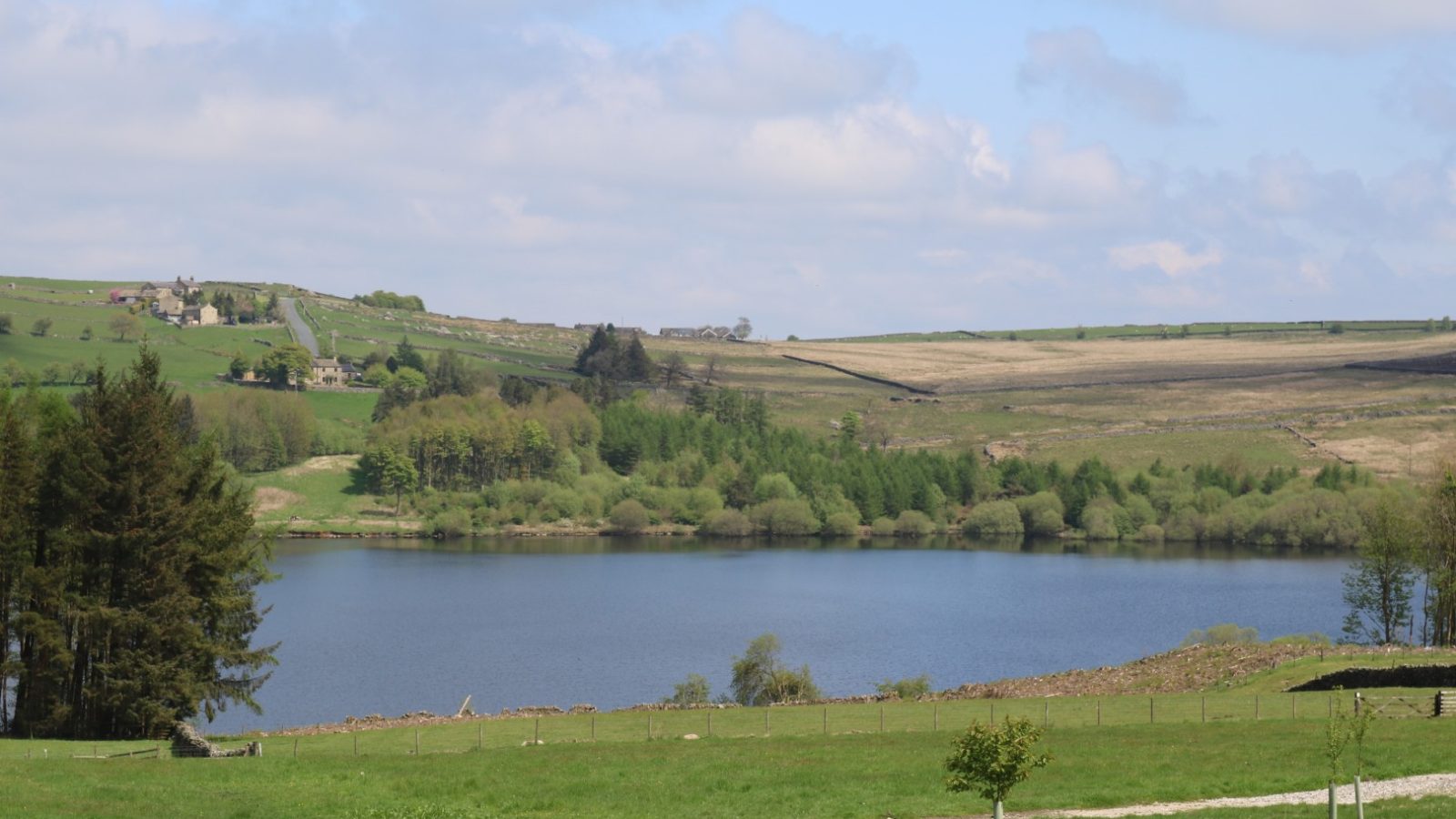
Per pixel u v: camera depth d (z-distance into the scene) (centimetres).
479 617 17575
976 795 5419
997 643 15550
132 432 8656
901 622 17150
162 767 6206
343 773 6056
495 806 5391
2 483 8562
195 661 8719
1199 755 6025
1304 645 9781
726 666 14075
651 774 5934
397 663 14225
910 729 7238
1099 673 9550
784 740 6875
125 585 8600
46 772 6019
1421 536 12044
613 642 15638
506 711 8994
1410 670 8225
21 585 8581
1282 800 5216
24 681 8662
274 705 12162
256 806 5300
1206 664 9256
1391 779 5519
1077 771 5797
